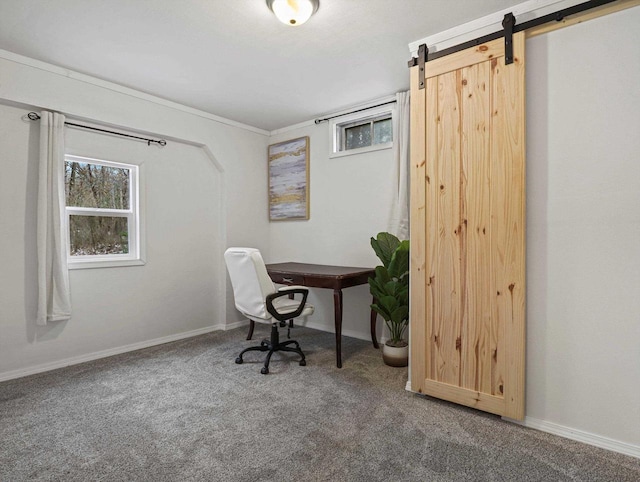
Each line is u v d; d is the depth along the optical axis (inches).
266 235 173.8
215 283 156.4
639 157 64.3
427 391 88.4
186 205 145.4
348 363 114.0
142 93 125.1
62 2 75.2
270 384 97.8
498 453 66.6
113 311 123.5
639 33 63.9
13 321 101.9
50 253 105.7
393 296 107.3
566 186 71.2
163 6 76.9
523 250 74.3
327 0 75.1
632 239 65.2
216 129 150.7
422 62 87.7
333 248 151.0
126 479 59.8
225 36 89.4
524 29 73.5
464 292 82.2
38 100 101.6
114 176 127.1
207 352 125.3
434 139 86.0
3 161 100.0
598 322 68.6
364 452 67.0
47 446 69.0
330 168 151.3
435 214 86.2
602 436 68.6
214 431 74.3
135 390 94.0
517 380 75.5
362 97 131.5
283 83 118.9
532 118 74.7
